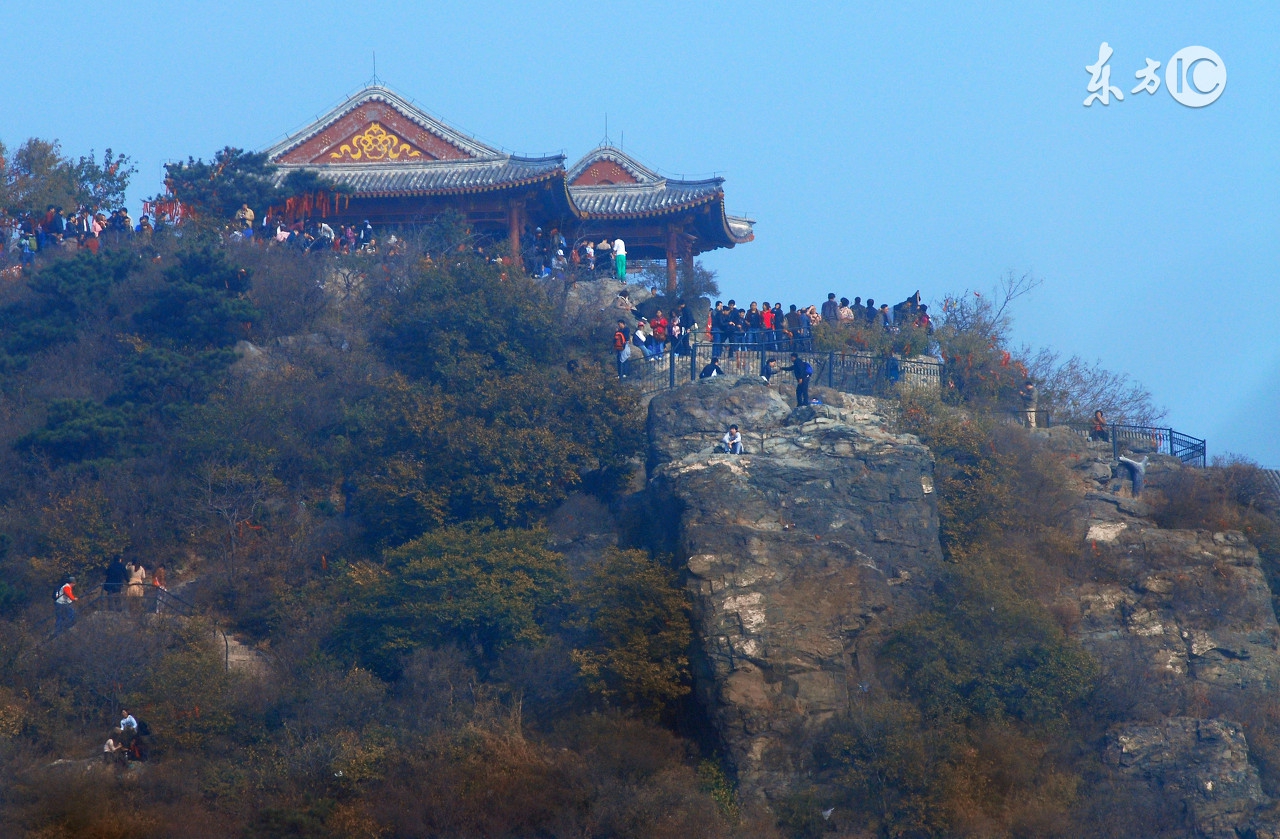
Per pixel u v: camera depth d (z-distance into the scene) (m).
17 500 88.19
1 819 62.09
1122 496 89.44
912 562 77.50
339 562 81.81
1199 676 77.69
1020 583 78.69
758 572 73.62
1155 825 68.38
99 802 63.53
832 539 75.94
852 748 68.81
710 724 71.44
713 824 66.31
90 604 79.94
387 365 99.12
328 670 73.00
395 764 66.94
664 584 73.38
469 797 65.19
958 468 83.94
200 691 70.56
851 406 91.19
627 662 71.69
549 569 76.94
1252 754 72.50
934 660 72.50
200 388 95.75
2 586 79.06
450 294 98.19
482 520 81.44
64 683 72.38
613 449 87.25
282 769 66.62
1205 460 99.06
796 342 98.38
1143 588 80.50
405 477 83.69
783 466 77.56
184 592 83.12
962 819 66.62
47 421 91.69
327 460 91.44
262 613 80.56
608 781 66.69
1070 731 71.44
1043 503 85.06
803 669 72.00
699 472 76.69
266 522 86.69
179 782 66.19
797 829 67.94
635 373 96.25
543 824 65.12
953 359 99.12
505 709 71.00
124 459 90.00
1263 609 80.56
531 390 88.06
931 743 69.19
